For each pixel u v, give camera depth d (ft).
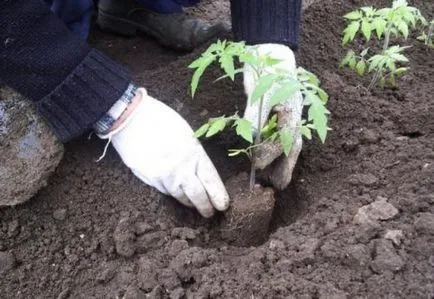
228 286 2.49
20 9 2.44
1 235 2.84
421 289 2.33
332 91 3.22
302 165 3.06
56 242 2.83
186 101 3.31
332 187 2.92
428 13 3.74
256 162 2.78
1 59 2.49
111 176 3.00
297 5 3.03
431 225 2.50
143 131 2.76
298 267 2.53
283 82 2.35
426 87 3.27
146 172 2.78
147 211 2.91
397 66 3.43
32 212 2.89
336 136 3.08
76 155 3.04
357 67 3.18
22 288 2.73
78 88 2.61
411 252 2.47
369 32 2.99
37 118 2.88
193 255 2.63
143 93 2.84
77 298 2.68
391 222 2.59
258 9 2.98
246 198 2.80
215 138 3.16
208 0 4.28
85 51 2.63
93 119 2.66
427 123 3.02
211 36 3.80
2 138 2.82
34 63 2.52
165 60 3.90
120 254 2.78
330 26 3.65
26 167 2.85
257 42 2.99
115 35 4.14
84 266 2.77
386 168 2.86
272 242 2.63
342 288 2.42
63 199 2.94
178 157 2.74
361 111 3.13
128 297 2.57
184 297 2.54
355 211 2.70
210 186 2.78
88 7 3.53
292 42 3.01
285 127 2.64
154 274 2.62
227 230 2.84
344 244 2.55
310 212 2.80
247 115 2.80
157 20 3.87
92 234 2.85
